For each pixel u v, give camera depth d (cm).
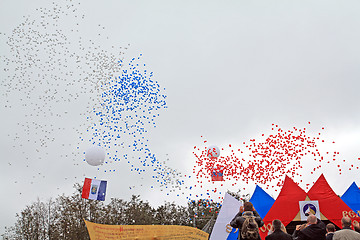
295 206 1277
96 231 950
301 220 1266
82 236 3162
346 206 1259
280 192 1302
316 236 724
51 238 3366
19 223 3519
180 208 3606
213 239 1255
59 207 3547
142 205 3616
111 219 3347
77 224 3216
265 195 1335
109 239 958
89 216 3291
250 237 730
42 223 3534
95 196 1238
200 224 3033
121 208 3569
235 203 1296
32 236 3475
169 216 3650
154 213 3691
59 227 3356
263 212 1316
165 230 1016
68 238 3209
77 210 3262
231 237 1247
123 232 970
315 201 1272
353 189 1310
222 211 1288
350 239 621
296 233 797
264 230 1270
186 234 1030
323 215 1263
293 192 1293
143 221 3497
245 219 748
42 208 3578
